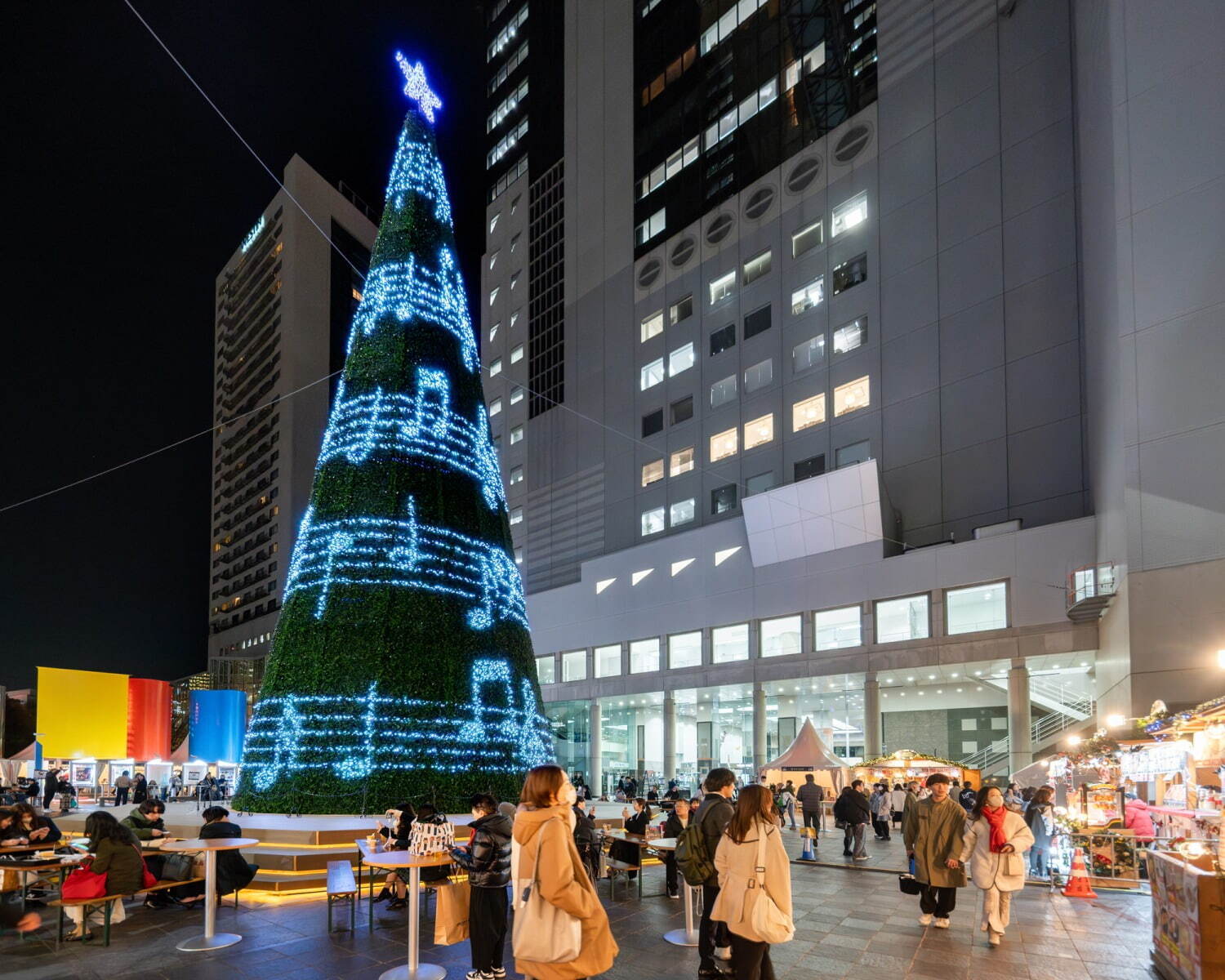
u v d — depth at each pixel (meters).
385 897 11.15
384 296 18.83
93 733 32.94
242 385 117.81
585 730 53.06
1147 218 22.42
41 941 9.08
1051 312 32.31
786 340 42.53
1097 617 27.03
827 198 41.84
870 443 37.81
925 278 36.88
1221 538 20.02
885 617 33.81
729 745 46.22
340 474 17.31
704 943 7.43
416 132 20.52
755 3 47.84
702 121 49.97
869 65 41.09
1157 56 22.64
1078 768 19.72
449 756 15.66
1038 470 31.78
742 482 43.12
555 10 64.81
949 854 9.54
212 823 10.95
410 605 16.28
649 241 51.88
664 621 43.06
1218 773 13.77
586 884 5.06
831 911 10.98
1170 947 7.53
